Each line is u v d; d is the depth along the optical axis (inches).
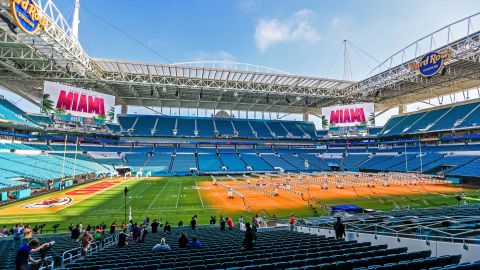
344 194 1526.8
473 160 2138.3
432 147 2701.8
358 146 3476.9
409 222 470.0
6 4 1113.4
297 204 1278.3
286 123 3799.2
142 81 2354.8
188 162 2883.9
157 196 1496.1
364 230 476.1
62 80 2207.2
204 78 2406.5
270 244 435.5
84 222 981.2
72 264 345.1
